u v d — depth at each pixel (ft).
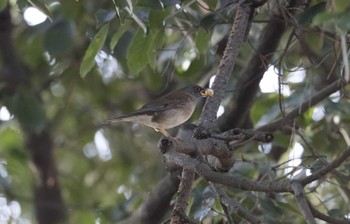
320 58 34.45
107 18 30.63
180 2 30.45
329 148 40.34
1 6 32.24
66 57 49.96
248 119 44.52
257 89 37.91
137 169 50.37
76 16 42.68
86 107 54.95
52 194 49.32
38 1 28.22
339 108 37.60
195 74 41.37
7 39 48.39
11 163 49.34
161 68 43.16
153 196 40.60
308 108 34.73
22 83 45.75
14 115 39.99
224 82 26.35
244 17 27.99
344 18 21.93
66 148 55.98
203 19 30.40
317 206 36.04
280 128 36.94
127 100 54.60
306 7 30.40
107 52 38.42
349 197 33.30
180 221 24.44
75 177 55.36
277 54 39.19
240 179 23.68
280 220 32.42
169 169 28.40
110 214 43.88
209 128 24.94
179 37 40.16
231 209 25.62
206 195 30.42
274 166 35.01
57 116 51.72
